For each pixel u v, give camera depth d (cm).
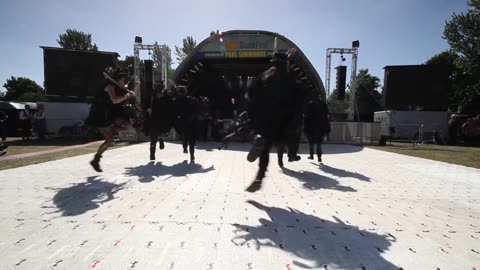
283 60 397
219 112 2255
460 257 252
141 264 231
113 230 299
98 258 239
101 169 612
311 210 381
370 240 287
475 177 643
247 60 1962
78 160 796
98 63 2006
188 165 737
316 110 826
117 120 582
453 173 696
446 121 2378
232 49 1802
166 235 289
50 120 1983
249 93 402
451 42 3409
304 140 1705
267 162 403
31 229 298
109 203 394
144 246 263
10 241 270
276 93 387
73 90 1992
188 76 1941
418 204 418
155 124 777
